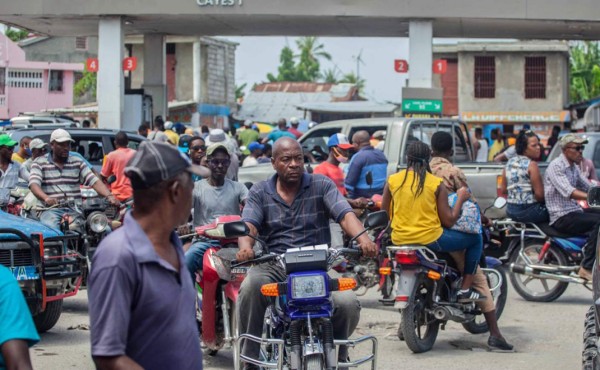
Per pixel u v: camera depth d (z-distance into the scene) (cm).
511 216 1087
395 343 869
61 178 1041
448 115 4391
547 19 2286
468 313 841
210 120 4566
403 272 808
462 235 812
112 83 2355
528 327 945
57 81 4153
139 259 325
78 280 902
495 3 2277
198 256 749
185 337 336
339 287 568
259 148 1770
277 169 641
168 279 332
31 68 4056
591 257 1011
